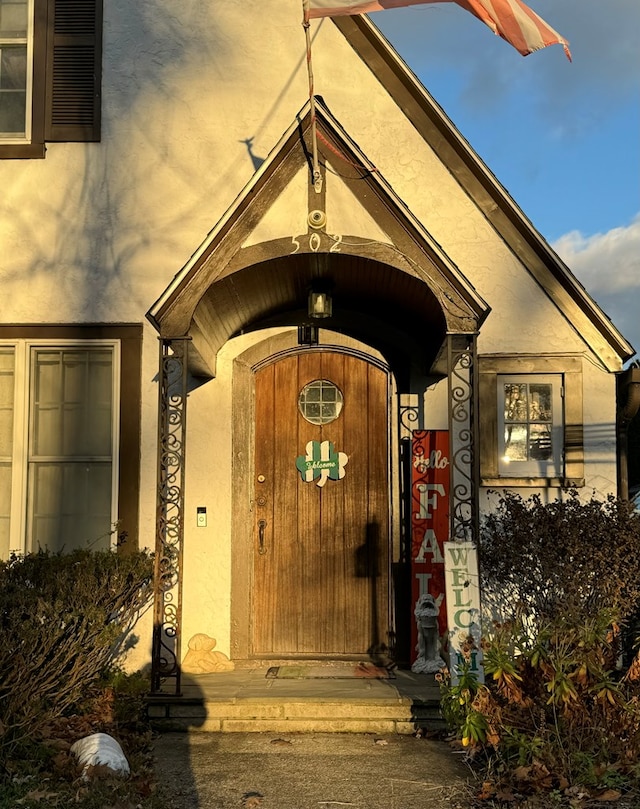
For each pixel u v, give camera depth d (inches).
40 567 254.4
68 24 324.2
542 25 265.3
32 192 319.3
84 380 315.6
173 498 308.2
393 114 317.1
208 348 299.9
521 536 270.4
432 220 313.6
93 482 312.5
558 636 226.5
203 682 283.9
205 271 261.6
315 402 323.0
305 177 266.4
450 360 258.7
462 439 308.7
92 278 315.9
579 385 307.1
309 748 242.4
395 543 313.0
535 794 197.2
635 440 550.9
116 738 239.6
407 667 304.5
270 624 316.5
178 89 320.5
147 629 301.0
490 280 311.6
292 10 321.7
